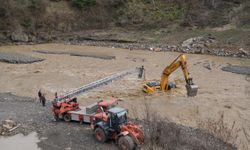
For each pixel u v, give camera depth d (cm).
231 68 4778
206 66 4916
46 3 7575
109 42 6644
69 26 7406
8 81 4400
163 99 3606
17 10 7244
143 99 3606
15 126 2941
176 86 4000
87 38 6888
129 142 2414
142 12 7394
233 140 2583
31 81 4372
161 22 7094
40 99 3528
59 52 5994
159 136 2436
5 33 6931
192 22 6806
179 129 2602
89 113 2919
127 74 4200
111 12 7569
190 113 3247
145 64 5116
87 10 7625
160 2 7519
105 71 4772
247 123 2991
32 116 3162
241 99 3619
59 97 3120
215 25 6588
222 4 6906
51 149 2566
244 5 6756
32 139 2733
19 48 6450
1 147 2622
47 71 4825
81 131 2820
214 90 3903
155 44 6259
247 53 5478
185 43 6050
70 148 2562
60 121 3033
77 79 4422
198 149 2369
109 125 2572
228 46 5794
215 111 3294
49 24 7331
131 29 7156
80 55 5728
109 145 2567
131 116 3084
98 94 3775
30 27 7156
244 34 6072
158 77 4416
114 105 2892
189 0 7275
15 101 3628
